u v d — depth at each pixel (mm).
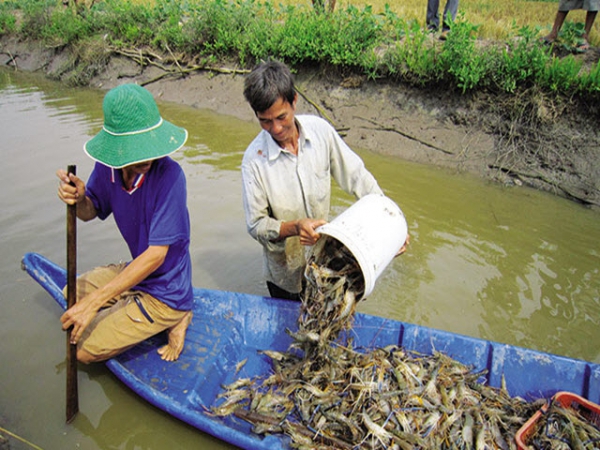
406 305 4559
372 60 8516
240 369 3729
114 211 3299
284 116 2922
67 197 2945
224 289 4742
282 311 3934
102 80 12664
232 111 10102
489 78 7465
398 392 3059
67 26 13734
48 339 4039
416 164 7434
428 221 5875
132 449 3217
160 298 3393
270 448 2861
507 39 8281
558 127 6930
